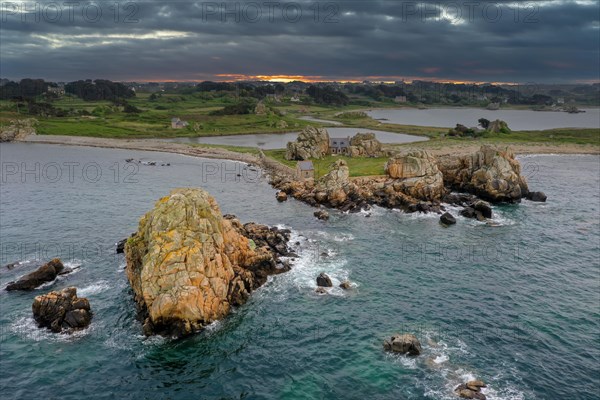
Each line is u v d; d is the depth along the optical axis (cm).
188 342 5122
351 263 7281
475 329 5391
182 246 5438
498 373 4584
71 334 5266
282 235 8319
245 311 5762
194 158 18175
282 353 4944
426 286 6512
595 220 9669
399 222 9425
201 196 6184
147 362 4788
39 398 4278
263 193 12000
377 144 15525
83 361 4803
